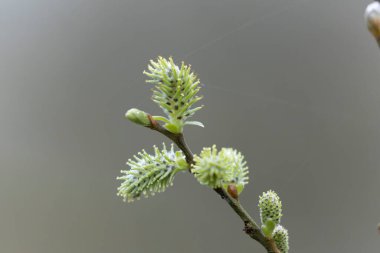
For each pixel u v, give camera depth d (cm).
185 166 42
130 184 42
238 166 42
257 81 75
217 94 75
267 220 42
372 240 68
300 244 69
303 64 75
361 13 75
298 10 76
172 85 41
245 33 76
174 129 42
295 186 72
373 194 70
